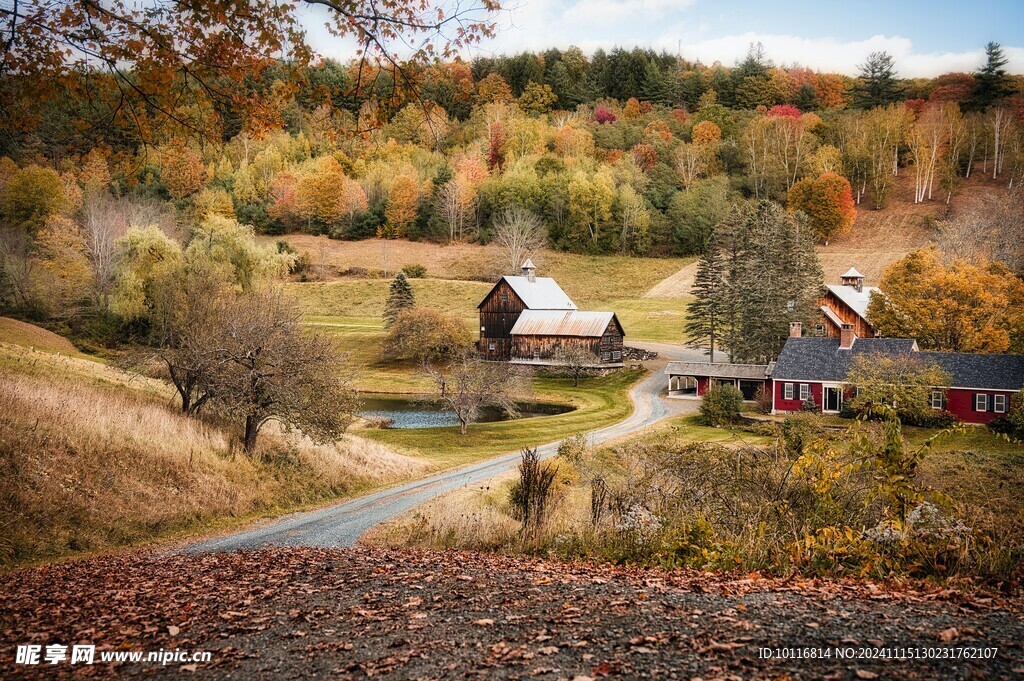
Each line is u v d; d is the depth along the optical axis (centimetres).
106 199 8931
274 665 752
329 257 12500
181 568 1362
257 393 2988
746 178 14850
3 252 6556
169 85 907
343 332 9081
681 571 1171
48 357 3678
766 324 7338
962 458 3666
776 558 1179
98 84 905
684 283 11581
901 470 1112
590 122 17925
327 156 13775
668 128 17038
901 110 15725
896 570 1061
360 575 1163
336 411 3084
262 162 14450
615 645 727
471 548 1711
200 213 12044
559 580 1066
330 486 3042
